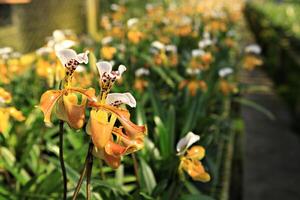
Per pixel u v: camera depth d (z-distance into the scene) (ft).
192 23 26.99
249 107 25.35
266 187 16.46
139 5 40.93
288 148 20.22
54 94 4.73
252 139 21.03
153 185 8.52
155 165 9.29
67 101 4.70
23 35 23.50
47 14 26.09
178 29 20.97
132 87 13.39
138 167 9.75
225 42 24.22
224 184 10.45
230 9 47.85
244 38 47.80
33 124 10.84
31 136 10.71
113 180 8.98
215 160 11.35
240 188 14.85
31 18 24.34
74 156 9.02
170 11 28.43
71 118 4.65
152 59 15.98
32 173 10.30
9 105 11.91
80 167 9.08
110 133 4.61
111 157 4.64
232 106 19.75
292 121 23.32
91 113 4.71
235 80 20.83
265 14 47.09
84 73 11.50
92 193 7.64
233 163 15.28
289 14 38.96
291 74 26.22
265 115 24.38
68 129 10.57
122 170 9.28
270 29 38.88
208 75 16.38
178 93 13.74
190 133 6.86
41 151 10.95
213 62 18.31
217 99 16.10
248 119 23.62
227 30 29.84
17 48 22.93
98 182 7.47
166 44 19.04
